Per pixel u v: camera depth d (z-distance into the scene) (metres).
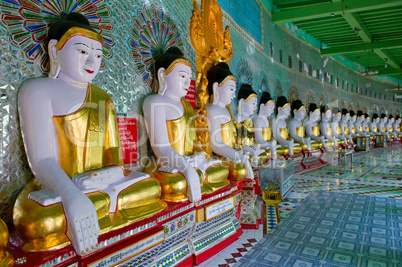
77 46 2.45
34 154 2.31
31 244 2.03
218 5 5.30
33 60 2.55
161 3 4.01
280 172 5.79
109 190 2.48
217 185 3.73
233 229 4.04
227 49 5.57
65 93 2.49
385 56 14.41
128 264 2.56
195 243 3.40
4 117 2.36
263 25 7.87
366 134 16.77
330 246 3.76
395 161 11.86
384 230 4.27
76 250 2.05
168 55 3.65
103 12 3.19
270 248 3.74
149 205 2.75
